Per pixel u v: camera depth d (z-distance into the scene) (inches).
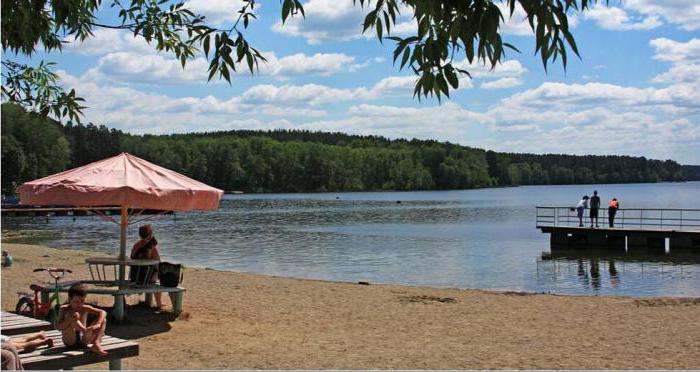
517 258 1168.8
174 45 241.9
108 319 397.7
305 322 418.9
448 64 110.0
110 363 238.4
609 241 1397.6
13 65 236.4
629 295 748.0
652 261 1156.5
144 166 388.8
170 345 332.8
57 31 231.0
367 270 981.2
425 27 111.1
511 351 334.3
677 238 1355.8
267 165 6491.1
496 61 100.0
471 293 577.0
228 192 6254.9
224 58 138.6
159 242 1502.2
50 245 1414.9
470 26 98.9
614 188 7869.1
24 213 2664.9
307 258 1151.6
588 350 338.3
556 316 452.4
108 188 349.1
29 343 222.1
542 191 6870.1
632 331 395.9
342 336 371.9
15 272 676.7
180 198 367.2
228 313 443.5
